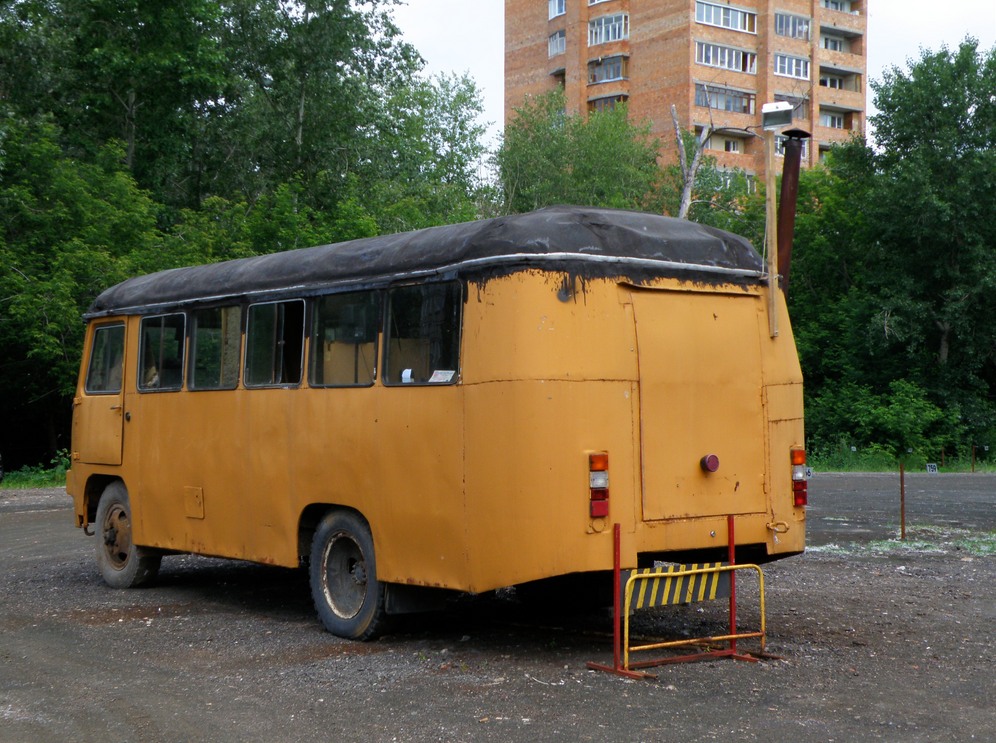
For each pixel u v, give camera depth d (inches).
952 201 1608.0
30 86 1451.8
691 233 332.2
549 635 354.9
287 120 1646.2
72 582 484.1
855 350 1723.7
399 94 1952.5
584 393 299.9
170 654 333.7
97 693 287.0
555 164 2287.2
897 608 400.8
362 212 1423.5
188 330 428.1
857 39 3161.9
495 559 300.0
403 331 332.2
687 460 317.1
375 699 275.3
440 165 2354.8
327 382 359.6
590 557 296.7
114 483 473.4
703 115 2847.0
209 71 1508.4
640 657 317.7
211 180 1625.2
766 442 335.0
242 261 416.5
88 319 490.9
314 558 365.1
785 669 302.7
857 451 1595.7
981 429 1643.7
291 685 291.4
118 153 1374.3
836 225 1822.1
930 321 1665.8
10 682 300.5
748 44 2918.3
